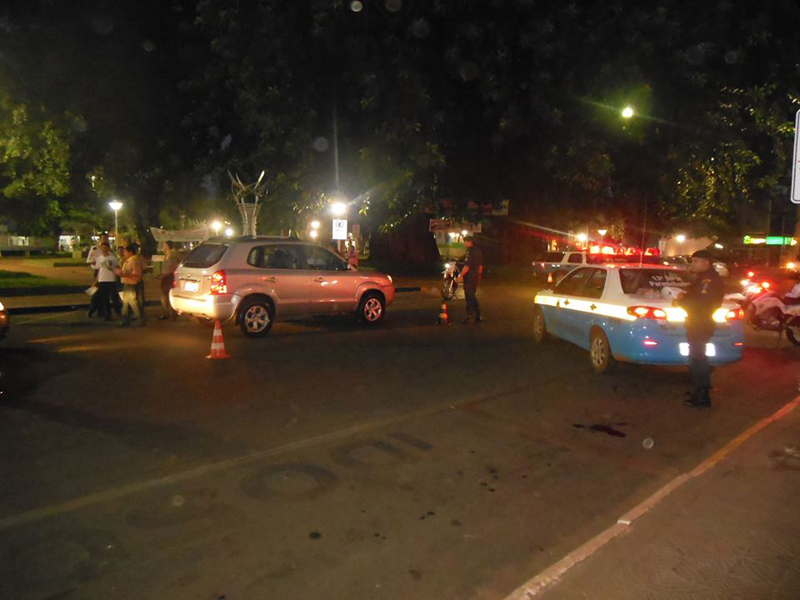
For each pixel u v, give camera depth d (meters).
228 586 3.69
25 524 4.39
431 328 13.40
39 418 6.71
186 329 12.91
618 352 8.66
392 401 7.56
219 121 21.36
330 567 3.91
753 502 4.76
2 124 18.84
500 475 5.40
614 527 4.38
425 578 3.81
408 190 20.52
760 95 17.70
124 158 21.11
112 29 18.72
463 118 19.62
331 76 17.81
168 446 5.93
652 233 37.28
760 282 15.46
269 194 27.52
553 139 18.75
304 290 12.38
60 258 46.78
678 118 18.19
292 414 6.97
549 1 17.16
